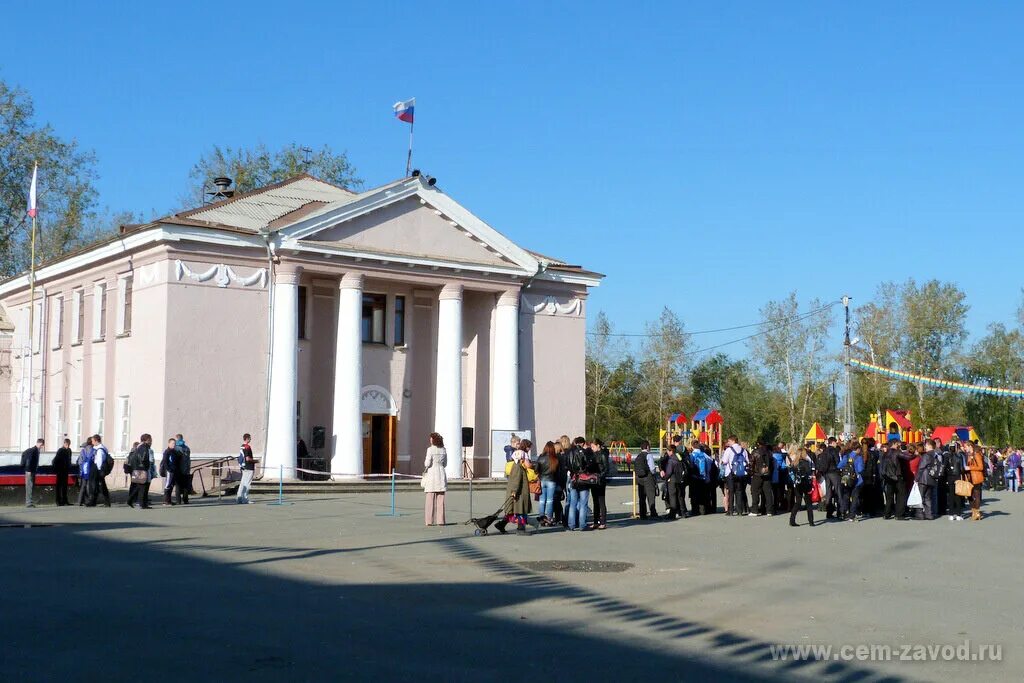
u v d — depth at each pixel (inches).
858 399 2982.3
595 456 948.6
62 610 472.1
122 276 1588.3
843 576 633.0
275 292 1536.7
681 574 633.0
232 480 1456.7
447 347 1685.5
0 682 332.8
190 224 1466.5
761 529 959.6
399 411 1712.6
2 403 1979.6
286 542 789.2
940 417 2925.7
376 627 440.5
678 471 1078.4
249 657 375.2
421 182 1648.6
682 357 3511.3
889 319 3051.2
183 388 1461.6
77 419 1728.6
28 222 2442.2
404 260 1626.5
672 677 357.7
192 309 1477.6
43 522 954.7
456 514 1079.0
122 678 340.2
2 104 2367.1
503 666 368.8
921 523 1051.3
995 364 2965.1
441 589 555.8
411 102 1675.7
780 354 3122.5
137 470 1149.1
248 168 2797.7
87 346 1691.7
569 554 730.8
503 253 1740.9
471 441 1032.2
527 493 884.6
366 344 1685.5
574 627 451.2
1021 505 1393.9
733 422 3722.9
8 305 2043.6
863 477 1105.4
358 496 1402.6
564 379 1850.4
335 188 1861.5
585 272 1873.8
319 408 1631.4
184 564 650.2
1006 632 451.5
